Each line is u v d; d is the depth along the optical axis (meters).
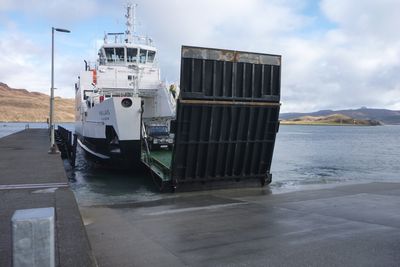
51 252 3.30
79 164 24.33
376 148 47.22
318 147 49.41
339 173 22.73
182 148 13.40
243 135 14.00
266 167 15.11
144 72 25.50
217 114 13.28
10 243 5.25
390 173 22.83
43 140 29.11
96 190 15.44
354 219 8.79
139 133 17.69
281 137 84.94
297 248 6.59
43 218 3.28
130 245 6.96
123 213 10.13
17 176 11.17
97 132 20.00
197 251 6.54
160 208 10.84
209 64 12.66
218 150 13.80
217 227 8.26
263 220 8.87
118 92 23.66
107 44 25.52
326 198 11.94
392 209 9.98
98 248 6.78
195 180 14.11
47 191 8.91
